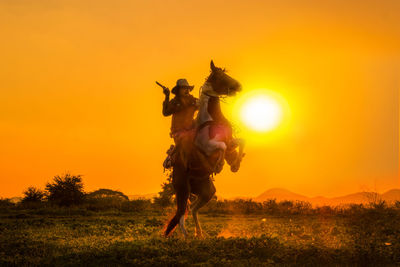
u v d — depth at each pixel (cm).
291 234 1588
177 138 1457
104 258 1147
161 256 1133
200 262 1104
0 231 1873
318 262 1120
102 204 3841
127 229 1853
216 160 1377
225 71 1442
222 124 1396
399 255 1146
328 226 1898
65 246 1348
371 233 1566
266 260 1128
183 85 1484
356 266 1100
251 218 2739
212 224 2088
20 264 1153
